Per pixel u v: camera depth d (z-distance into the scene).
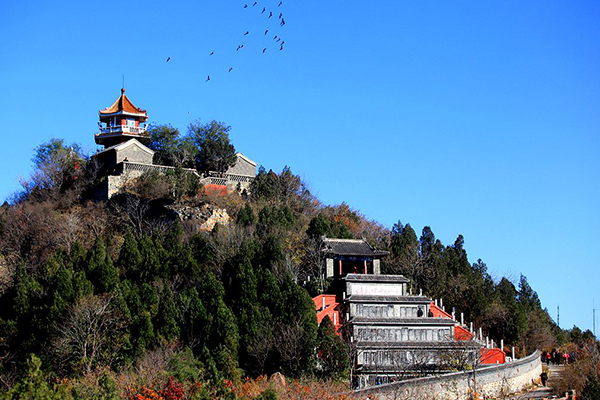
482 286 135.75
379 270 126.75
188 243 117.75
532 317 133.62
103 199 142.88
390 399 82.75
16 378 87.00
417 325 106.50
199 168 157.50
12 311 98.94
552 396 93.88
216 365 86.81
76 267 107.44
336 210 159.38
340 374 93.88
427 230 144.62
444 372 97.19
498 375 96.06
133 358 91.00
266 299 103.75
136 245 111.81
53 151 154.50
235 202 142.38
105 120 166.25
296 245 128.62
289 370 94.38
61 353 89.69
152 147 156.75
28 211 135.12
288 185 155.88
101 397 66.06
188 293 103.06
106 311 94.06
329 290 117.06
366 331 104.94
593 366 96.50
